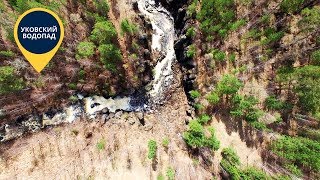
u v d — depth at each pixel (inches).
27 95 1385.3
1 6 1232.8
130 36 1422.2
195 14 1401.3
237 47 1380.4
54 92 1411.2
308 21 1242.6
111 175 1387.8
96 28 1284.4
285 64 1333.7
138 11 1493.6
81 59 1366.9
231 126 1392.7
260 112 1317.7
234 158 1322.6
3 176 1353.3
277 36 1269.7
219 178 1385.3
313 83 1195.3
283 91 1336.1
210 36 1363.2
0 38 1296.8
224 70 1395.2
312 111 1266.0
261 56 1352.1
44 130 1408.7
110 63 1387.8
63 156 1393.9
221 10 1290.6
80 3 1328.7
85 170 1384.1
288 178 1274.6
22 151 1380.4
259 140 1375.5
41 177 1366.9
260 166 1357.0
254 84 1364.4
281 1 1326.3
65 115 1434.5
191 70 1440.7
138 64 1460.4
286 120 1338.6
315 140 1242.0
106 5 1326.3
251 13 1339.8
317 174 1245.1
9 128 1385.3
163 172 1408.7
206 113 1413.6
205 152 1397.6
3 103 1358.3
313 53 1238.3
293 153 1255.5
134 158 1413.6
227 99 1384.1
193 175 1397.6
